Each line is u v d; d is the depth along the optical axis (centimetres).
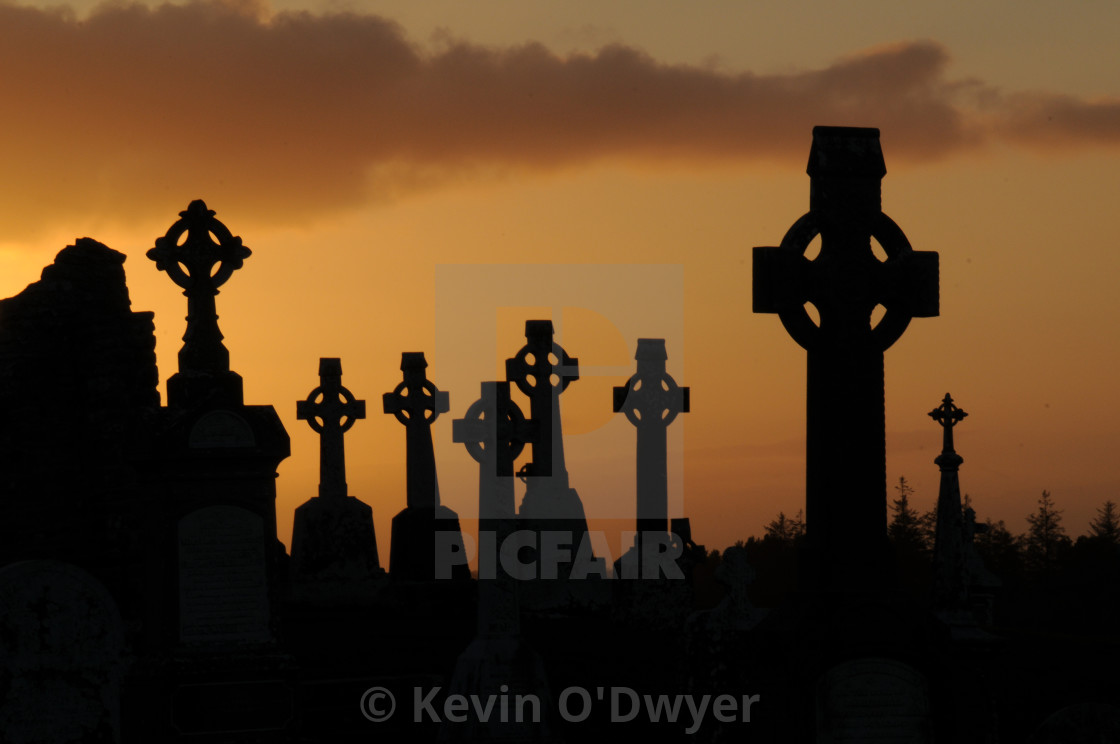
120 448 3088
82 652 2741
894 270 2061
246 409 2677
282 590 4328
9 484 2994
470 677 2517
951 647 2002
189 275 2739
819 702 1972
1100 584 12462
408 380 4491
